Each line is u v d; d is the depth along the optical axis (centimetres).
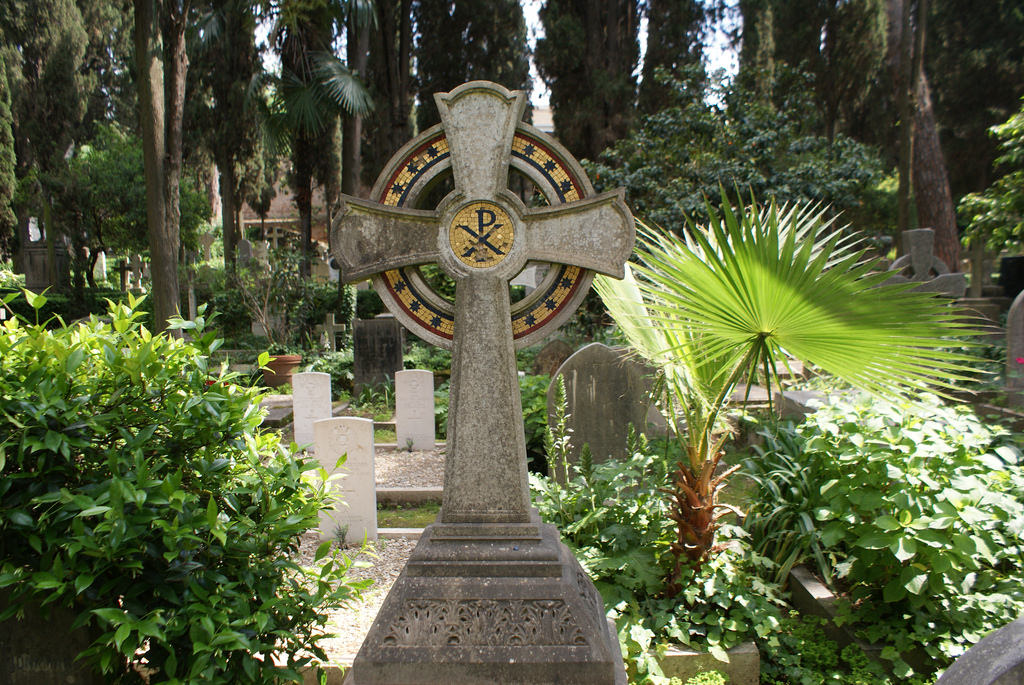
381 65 2119
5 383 250
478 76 2203
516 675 250
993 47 2220
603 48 2234
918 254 1244
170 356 287
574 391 612
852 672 345
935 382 296
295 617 278
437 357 1395
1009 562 380
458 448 284
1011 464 390
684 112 1288
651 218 1187
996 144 2309
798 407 700
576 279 289
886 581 368
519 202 282
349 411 1120
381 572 500
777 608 391
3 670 267
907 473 356
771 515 425
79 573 241
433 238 287
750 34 2558
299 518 281
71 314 2223
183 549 249
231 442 287
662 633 366
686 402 384
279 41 1841
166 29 1138
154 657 259
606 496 427
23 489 249
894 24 1625
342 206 288
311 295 1780
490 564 270
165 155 1154
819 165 1245
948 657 333
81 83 2745
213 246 3534
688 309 317
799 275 284
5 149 2445
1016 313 762
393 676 252
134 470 257
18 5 2538
